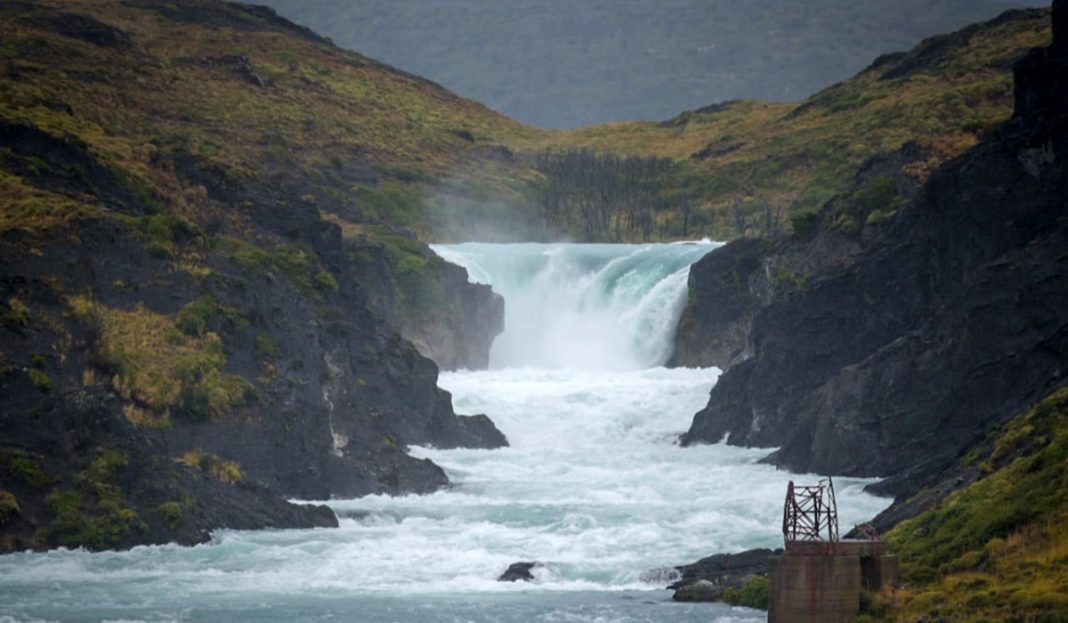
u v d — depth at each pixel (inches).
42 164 5738.2
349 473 5285.4
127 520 4345.5
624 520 4734.3
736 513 4820.4
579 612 3599.9
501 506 5002.5
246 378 5221.5
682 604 3698.3
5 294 4872.0
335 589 3887.8
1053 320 5012.3
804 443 5738.2
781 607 3149.6
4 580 3917.3
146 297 5251.0
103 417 4549.7
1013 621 3063.5
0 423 4429.1
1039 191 5477.4
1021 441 4015.8
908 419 5339.6
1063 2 5447.8
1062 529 3462.1
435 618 3538.4
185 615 3555.6
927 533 3732.8
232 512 4601.4
